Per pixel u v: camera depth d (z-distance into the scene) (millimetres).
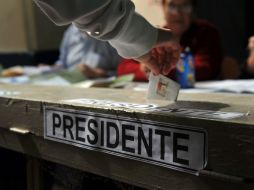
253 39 2084
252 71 2090
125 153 564
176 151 497
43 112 701
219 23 3361
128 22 577
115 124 574
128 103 644
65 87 1120
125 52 648
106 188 669
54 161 704
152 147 527
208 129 459
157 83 699
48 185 783
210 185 465
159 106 600
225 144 443
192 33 2041
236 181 432
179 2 2020
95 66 2707
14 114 775
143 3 2248
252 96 759
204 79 1883
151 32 632
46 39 3854
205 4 3320
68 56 2943
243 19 3324
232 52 3324
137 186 580
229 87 1403
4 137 824
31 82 1595
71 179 731
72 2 500
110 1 532
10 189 910
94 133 607
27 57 3629
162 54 693
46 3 499
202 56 1958
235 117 471
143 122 536
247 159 425
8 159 907
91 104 634
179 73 1414
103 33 563
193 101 671
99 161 611
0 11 3672
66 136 659
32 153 753
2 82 1666
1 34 3703
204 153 465
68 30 3068
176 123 495
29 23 3775
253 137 418
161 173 520
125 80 1538
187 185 490
